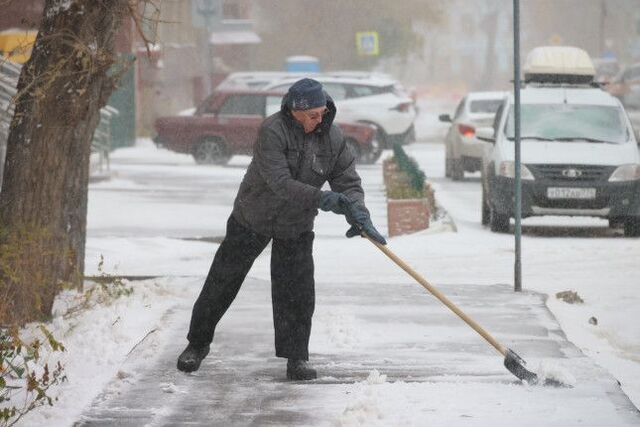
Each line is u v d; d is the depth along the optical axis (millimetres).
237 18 118812
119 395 15234
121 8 19703
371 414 14008
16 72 33625
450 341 18859
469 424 13648
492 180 37906
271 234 16172
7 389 15258
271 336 19156
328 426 13836
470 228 39719
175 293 22797
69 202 20812
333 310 21406
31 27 20516
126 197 49906
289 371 16250
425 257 31719
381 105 80562
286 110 15742
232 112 69938
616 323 22516
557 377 15578
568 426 13578
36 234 19391
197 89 105438
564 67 43844
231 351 18000
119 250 33125
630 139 38781
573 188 37125
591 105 40062
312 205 15523
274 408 14664
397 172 49281
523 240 35594
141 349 17562
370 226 15703
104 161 72125
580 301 24641
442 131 121000
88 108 20484
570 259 31438
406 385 15570
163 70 94750
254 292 23469
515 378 16172
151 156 79125
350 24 131875
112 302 21156
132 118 85375
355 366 17031
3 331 18453
